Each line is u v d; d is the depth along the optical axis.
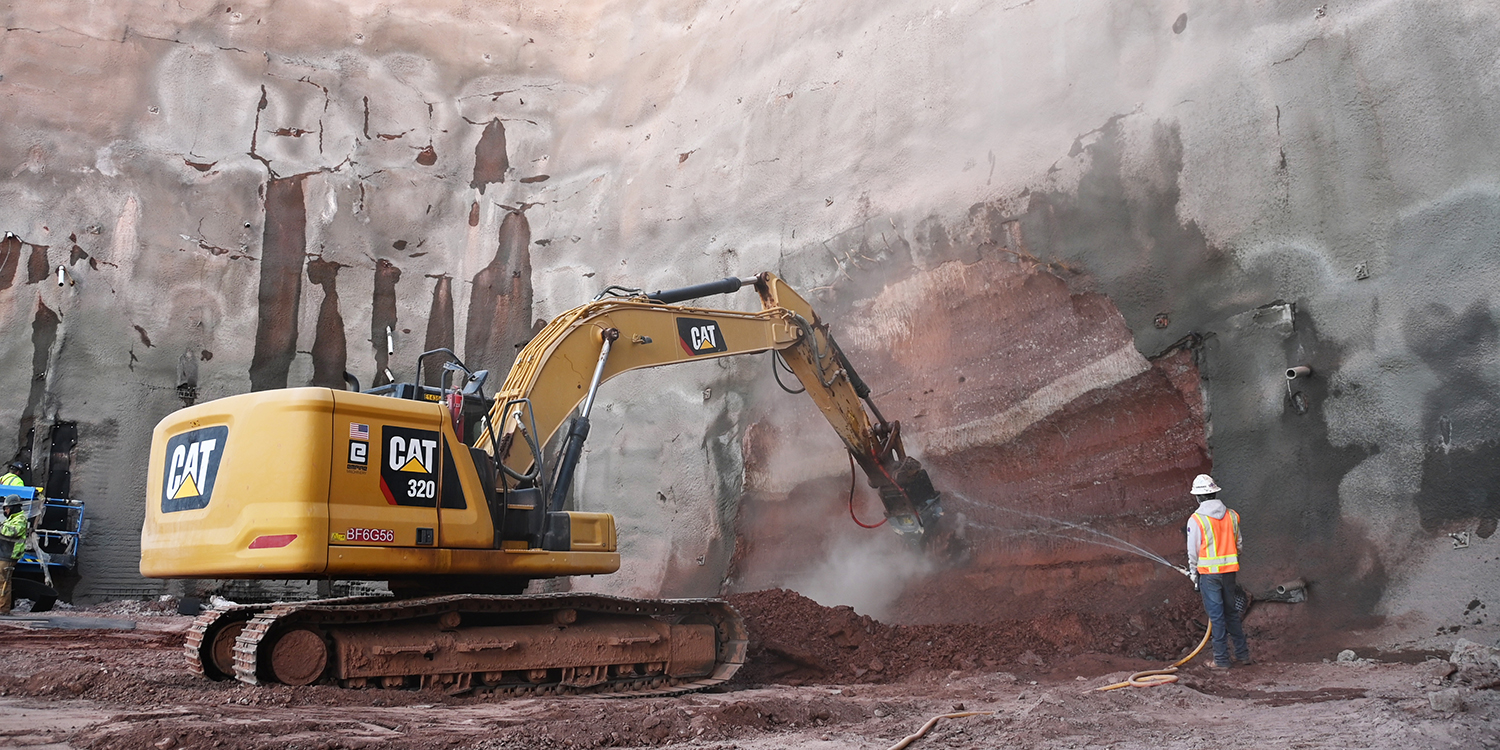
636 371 15.65
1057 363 11.24
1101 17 11.20
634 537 14.91
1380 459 8.12
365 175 17.75
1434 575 7.59
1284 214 9.05
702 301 15.26
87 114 16.33
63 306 15.52
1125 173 10.45
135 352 15.70
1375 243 8.42
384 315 17.33
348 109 17.95
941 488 12.85
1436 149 8.16
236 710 5.29
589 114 18.52
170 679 6.47
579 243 17.55
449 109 18.64
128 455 15.32
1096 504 11.13
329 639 6.25
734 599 9.80
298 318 16.75
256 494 6.06
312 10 18.27
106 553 14.89
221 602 8.79
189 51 17.19
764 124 15.44
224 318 16.31
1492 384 7.58
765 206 14.98
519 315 17.80
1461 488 7.63
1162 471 10.40
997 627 9.13
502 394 7.71
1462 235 7.91
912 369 13.09
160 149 16.59
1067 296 11.01
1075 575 11.02
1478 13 8.09
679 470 14.69
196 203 16.56
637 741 4.72
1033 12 12.08
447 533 6.59
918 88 13.40
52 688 5.97
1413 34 8.46
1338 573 8.16
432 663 6.36
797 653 8.52
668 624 7.46
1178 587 9.78
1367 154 8.59
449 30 19.06
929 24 13.51
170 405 15.74
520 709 5.77
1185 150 9.95
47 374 15.25
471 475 6.82
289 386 16.45
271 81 17.56
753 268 14.86
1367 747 4.15
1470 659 6.11
